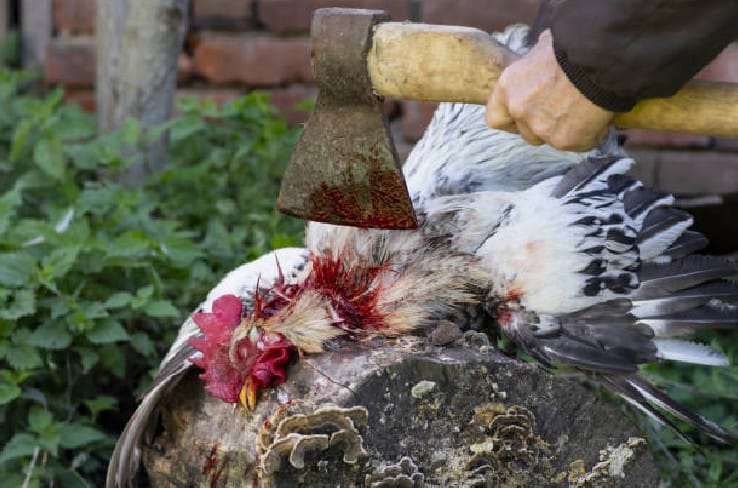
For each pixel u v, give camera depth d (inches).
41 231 153.7
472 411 103.2
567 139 92.2
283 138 190.7
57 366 151.6
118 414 158.2
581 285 107.7
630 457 107.3
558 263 107.7
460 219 112.0
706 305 111.3
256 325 103.9
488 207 112.7
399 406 101.0
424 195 121.4
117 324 146.6
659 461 143.9
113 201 169.3
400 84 96.0
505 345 150.0
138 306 146.6
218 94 215.2
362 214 101.1
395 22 97.0
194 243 177.3
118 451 115.0
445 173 125.3
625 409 144.7
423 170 126.6
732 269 111.6
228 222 183.2
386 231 109.7
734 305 112.0
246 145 187.0
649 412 110.3
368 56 96.0
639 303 109.7
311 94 212.5
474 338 107.6
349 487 100.3
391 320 107.8
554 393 105.2
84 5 225.0
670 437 144.3
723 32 86.1
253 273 116.4
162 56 187.9
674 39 86.0
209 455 108.1
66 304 147.0
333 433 97.7
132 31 186.5
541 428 105.3
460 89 94.9
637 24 85.6
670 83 88.4
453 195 116.0
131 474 119.7
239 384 103.9
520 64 91.4
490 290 109.7
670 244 112.7
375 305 108.0
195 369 111.6
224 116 189.5
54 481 140.3
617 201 112.1
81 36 226.8
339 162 99.4
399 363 100.6
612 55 86.7
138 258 159.3
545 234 108.7
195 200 186.2
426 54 94.7
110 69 190.2
